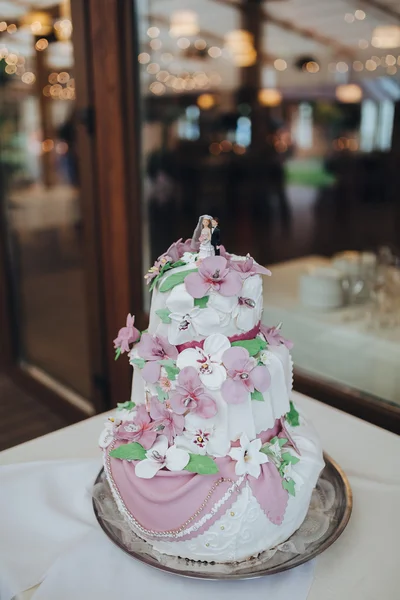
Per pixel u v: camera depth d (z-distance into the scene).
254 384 0.85
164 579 0.87
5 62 2.66
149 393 0.95
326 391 1.67
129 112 2.09
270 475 0.87
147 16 2.12
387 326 1.83
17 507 1.03
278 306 2.01
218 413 0.87
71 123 2.36
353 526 0.99
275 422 0.95
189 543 0.86
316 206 7.39
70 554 0.91
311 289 1.96
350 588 0.85
